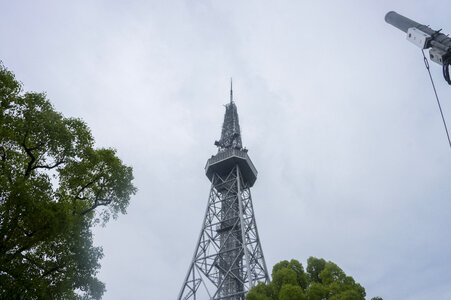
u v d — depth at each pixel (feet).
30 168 78.33
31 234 70.18
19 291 65.51
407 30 84.28
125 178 93.45
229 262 232.32
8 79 77.46
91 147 91.20
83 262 82.99
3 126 74.28
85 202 88.69
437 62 74.90
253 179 297.94
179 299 206.28
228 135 334.03
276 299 125.59
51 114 83.46
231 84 398.62
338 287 116.88
